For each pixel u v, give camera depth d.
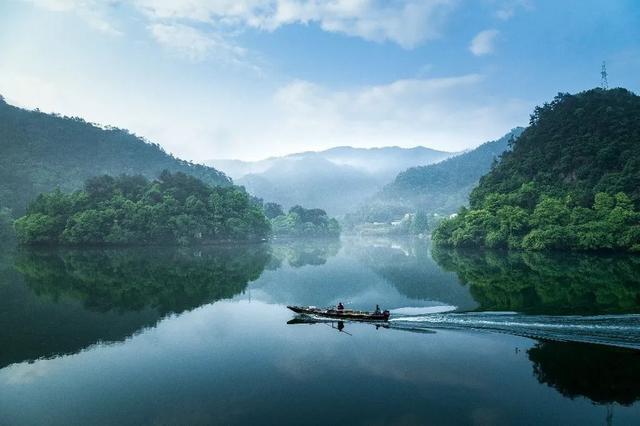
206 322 45.53
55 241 153.12
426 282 71.06
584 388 27.12
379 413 24.64
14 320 46.12
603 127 142.62
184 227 161.50
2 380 30.38
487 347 35.06
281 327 43.41
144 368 32.25
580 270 75.12
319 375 30.41
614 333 37.00
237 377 30.28
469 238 132.50
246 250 151.50
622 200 106.75
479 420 23.66
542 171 143.50
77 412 25.61
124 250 140.88
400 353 34.41
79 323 45.03
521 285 61.91
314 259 118.62
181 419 24.48
